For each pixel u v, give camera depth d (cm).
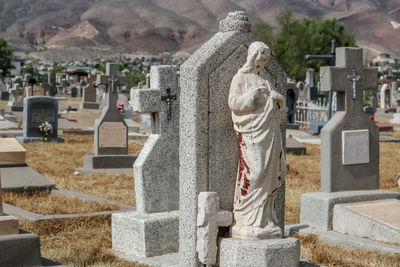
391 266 687
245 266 561
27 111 2247
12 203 1020
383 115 4191
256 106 584
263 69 641
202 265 595
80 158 1839
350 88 936
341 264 698
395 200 934
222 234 601
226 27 623
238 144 609
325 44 6203
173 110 797
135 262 683
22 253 536
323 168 925
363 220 837
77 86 7300
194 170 588
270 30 6234
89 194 1191
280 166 594
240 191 593
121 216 744
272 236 588
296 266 580
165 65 812
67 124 2981
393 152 2167
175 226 738
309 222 915
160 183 780
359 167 947
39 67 15888
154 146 781
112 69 1681
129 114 3322
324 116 3341
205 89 590
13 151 1164
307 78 4478
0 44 10631
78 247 740
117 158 1636
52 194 1134
